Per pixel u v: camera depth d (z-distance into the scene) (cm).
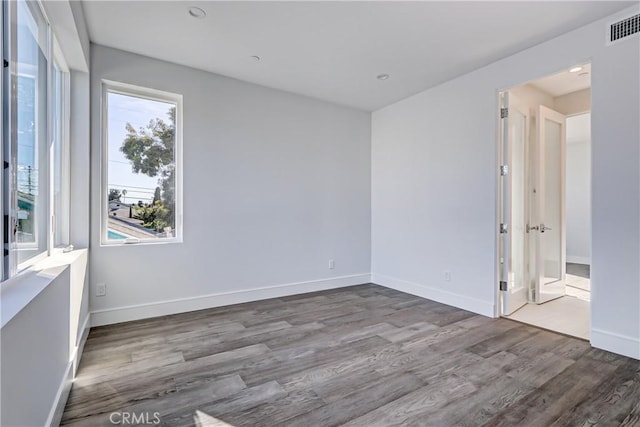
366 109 475
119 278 305
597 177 253
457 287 362
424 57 314
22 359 110
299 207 421
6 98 135
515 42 286
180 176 340
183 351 247
